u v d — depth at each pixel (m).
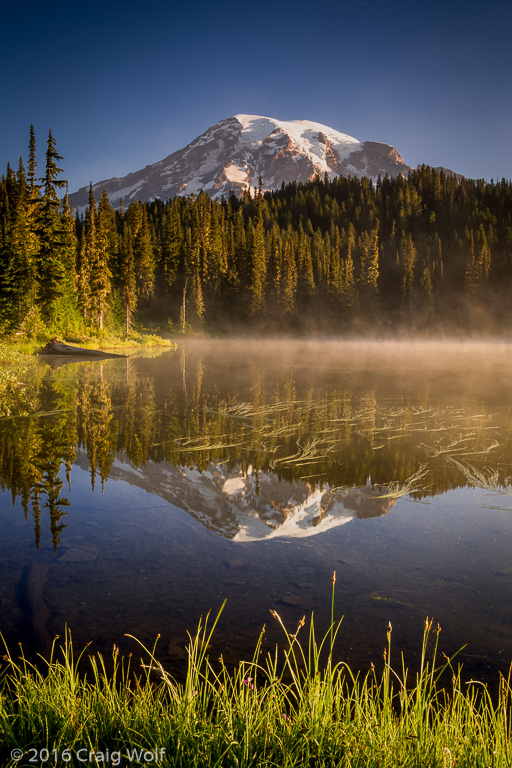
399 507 5.93
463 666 2.94
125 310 60.09
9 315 39.47
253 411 12.98
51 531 5.13
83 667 2.88
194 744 1.99
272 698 2.26
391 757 1.93
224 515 5.65
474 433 10.31
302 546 4.76
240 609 3.59
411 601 3.72
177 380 20.73
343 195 179.50
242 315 81.62
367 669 2.89
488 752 1.97
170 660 2.96
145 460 8.04
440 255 123.75
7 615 3.49
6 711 2.21
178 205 118.06
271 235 110.56
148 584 3.96
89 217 51.25
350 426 11.06
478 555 4.58
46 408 13.27
